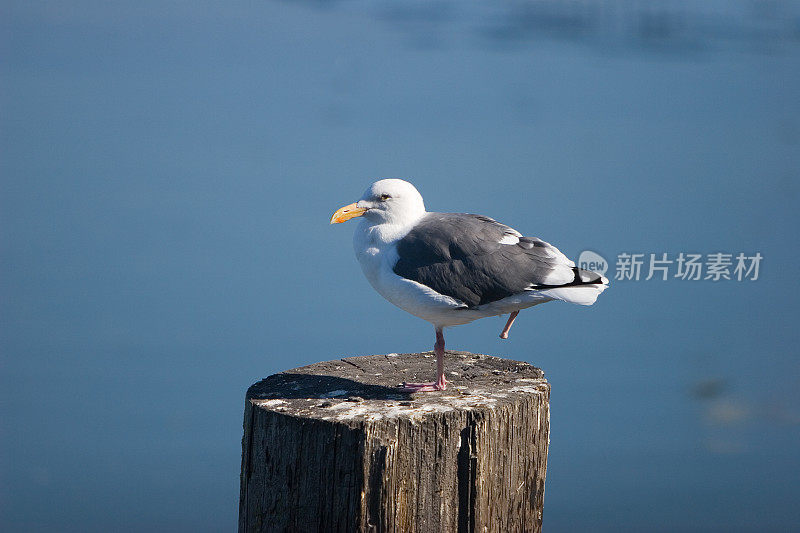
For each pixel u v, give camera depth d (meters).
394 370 11.81
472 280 11.02
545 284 10.99
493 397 10.39
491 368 11.94
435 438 9.54
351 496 9.40
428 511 9.60
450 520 9.68
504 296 11.06
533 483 10.55
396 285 11.34
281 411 9.80
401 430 9.43
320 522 9.55
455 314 11.26
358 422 9.37
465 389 10.83
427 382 11.20
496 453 9.90
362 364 12.09
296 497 9.62
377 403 10.15
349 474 9.38
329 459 9.41
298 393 10.66
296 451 9.55
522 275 10.99
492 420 9.79
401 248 11.45
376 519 9.40
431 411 9.75
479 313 11.30
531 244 11.27
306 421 9.47
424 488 9.58
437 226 11.47
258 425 9.95
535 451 10.52
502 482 10.04
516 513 10.33
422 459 9.53
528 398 10.36
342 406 10.00
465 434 9.70
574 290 11.03
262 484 9.91
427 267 11.17
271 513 9.81
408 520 9.55
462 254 11.12
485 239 11.19
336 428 9.36
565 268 11.10
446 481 9.63
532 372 11.70
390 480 9.34
